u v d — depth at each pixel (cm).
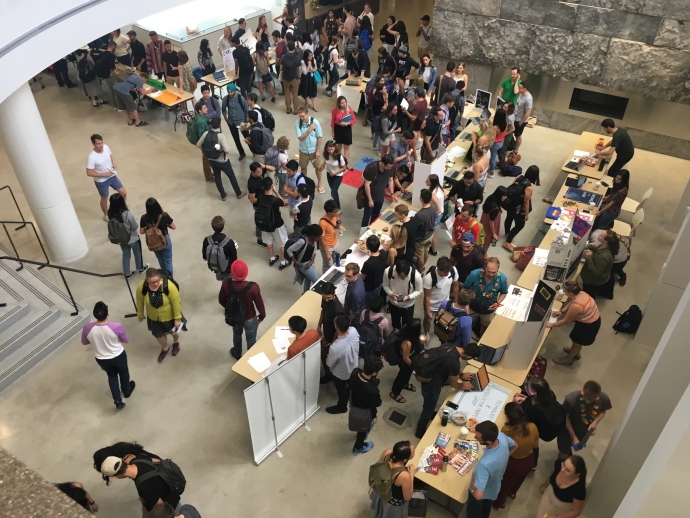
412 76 1276
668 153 1100
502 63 1169
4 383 675
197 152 1121
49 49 655
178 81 1234
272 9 1510
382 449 616
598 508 541
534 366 649
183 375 694
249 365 615
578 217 752
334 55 1264
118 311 775
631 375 700
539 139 1159
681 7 959
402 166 843
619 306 792
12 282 775
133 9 785
